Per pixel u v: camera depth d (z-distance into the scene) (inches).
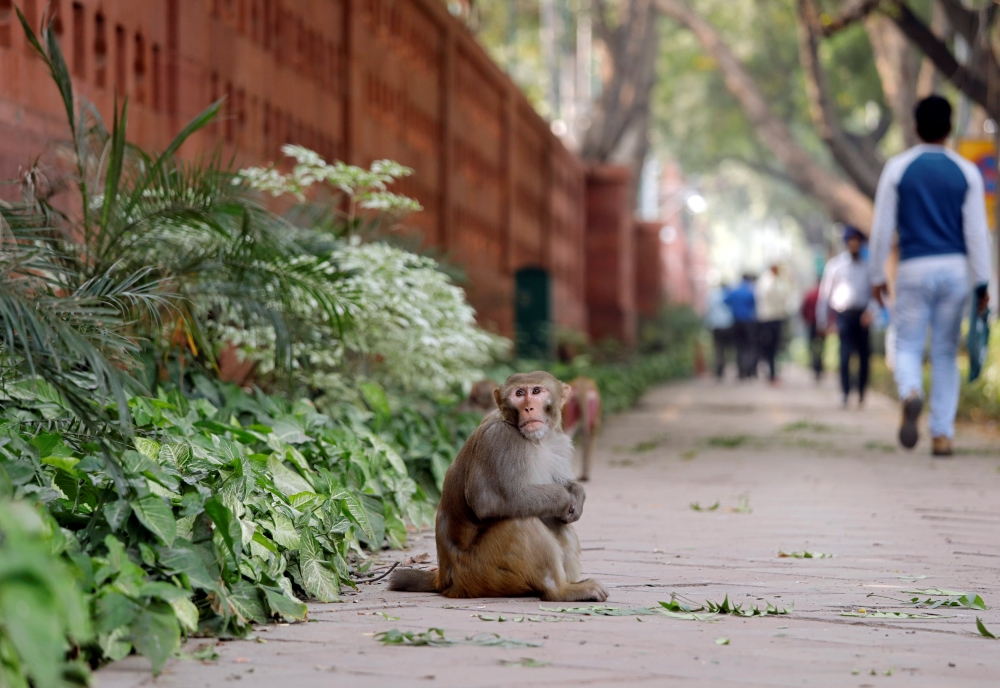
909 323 536.7
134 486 210.5
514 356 1044.5
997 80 832.9
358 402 430.9
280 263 365.1
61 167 370.0
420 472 392.2
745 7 2038.6
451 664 187.9
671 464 533.6
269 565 231.1
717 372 1451.8
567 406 465.4
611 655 195.2
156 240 341.4
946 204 520.7
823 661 193.6
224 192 349.7
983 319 528.7
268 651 196.4
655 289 1845.5
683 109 2418.8
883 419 810.8
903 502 406.3
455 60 881.5
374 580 266.8
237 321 388.8
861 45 1844.2
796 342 2711.6
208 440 270.4
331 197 486.0
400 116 735.1
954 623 225.0
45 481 216.8
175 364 368.2
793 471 502.3
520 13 1895.9
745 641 207.5
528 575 235.5
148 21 421.4
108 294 283.7
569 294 1386.6
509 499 231.9
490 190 1004.6
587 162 1563.7
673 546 317.4
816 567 287.4
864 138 1930.4
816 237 3324.3
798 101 2145.7
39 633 115.5
